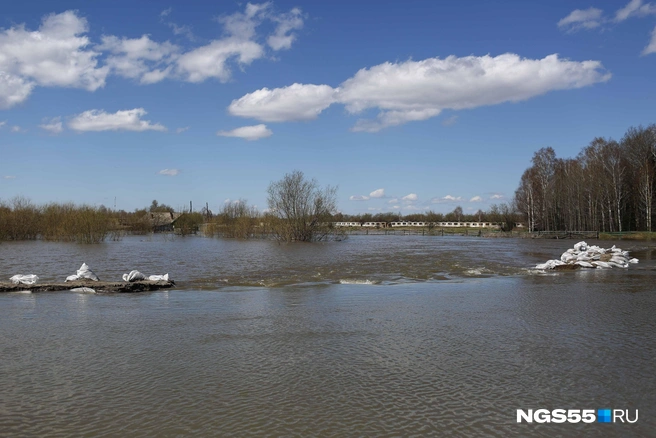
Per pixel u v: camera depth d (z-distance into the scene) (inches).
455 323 547.5
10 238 2598.4
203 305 665.6
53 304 675.4
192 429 275.3
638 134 3132.4
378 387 342.0
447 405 310.8
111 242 2485.2
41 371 376.5
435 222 5580.7
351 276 1027.3
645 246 2144.4
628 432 275.0
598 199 3078.2
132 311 620.4
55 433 270.2
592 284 895.1
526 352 429.1
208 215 4739.2
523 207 3678.6
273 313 605.9
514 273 1098.7
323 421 286.0
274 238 2888.8
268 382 351.6
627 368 384.5
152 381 353.7
